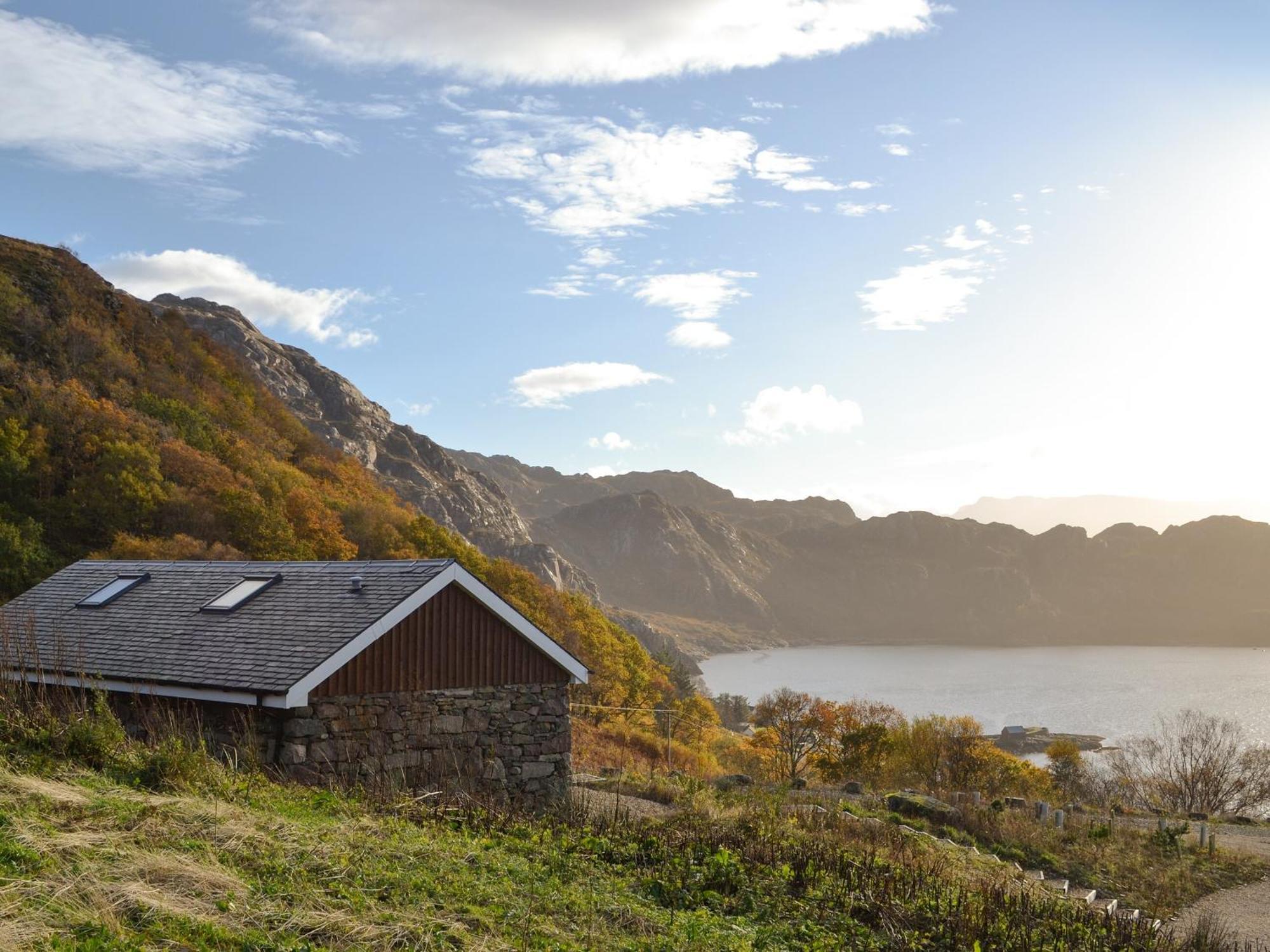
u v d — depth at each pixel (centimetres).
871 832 1655
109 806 755
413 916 679
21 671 1134
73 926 538
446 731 1532
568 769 1697
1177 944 1227
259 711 1368
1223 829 2891
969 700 19262
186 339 10206
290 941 591
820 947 890
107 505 5753
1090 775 4616
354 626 1445
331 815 981
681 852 1112
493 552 17700
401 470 17450
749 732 11869
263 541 6078
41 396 6681
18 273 8694
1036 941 1036
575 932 754
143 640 1585
